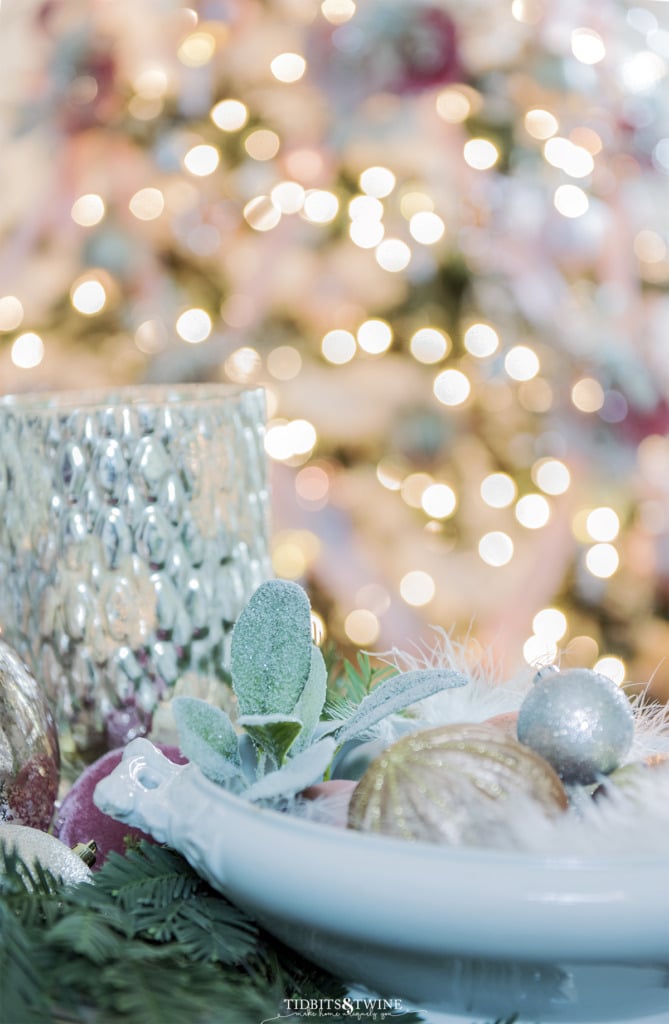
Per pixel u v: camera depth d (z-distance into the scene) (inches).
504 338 92.3
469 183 89.3
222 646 37.4
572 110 90.0
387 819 27.7
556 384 94.7
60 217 89.0
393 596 91.9
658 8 92.2
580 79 88.8
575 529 95.0
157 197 89.4
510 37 87.6
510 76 89.0
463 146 89.0
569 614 96.8
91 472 36.2
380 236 89.4
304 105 88.8
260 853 27.7
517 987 27.4
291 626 30.2
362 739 31.8
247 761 30.4
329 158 89.5
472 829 27.5
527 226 90.7
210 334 90.4
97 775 34.5
